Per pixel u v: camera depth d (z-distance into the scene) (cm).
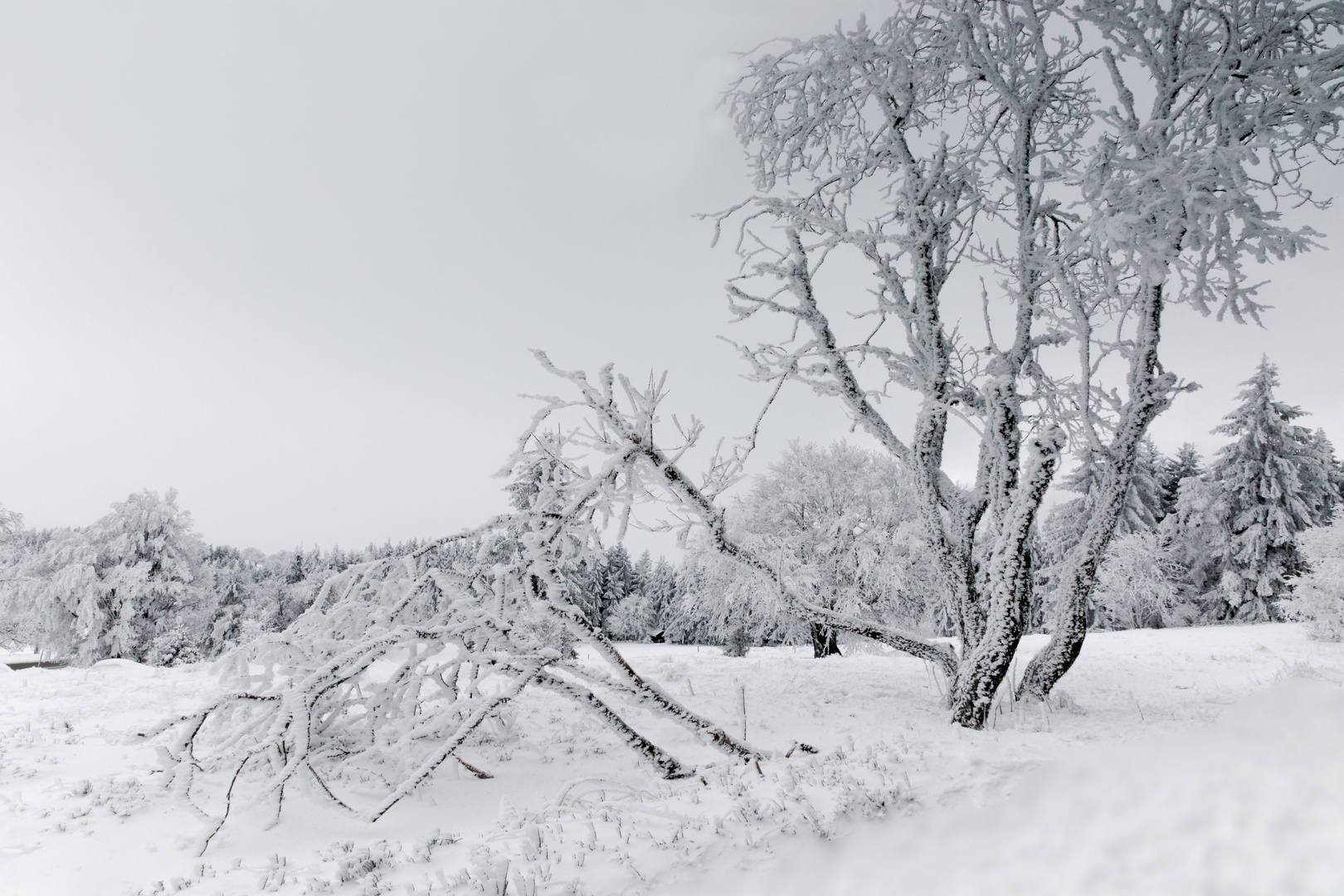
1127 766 338
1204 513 3353
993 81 1007
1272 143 741
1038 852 307
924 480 1039
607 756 777
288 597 4922
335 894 406
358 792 624
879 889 325
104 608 2998
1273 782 287
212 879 440
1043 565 3209
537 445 780
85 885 432
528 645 681
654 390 760
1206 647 1845
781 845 408
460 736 593
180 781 505
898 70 1015
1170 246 672
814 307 984
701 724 723
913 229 1052
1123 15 920
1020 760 525
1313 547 2008
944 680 1326
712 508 844
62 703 1020
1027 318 1015
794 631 2525
